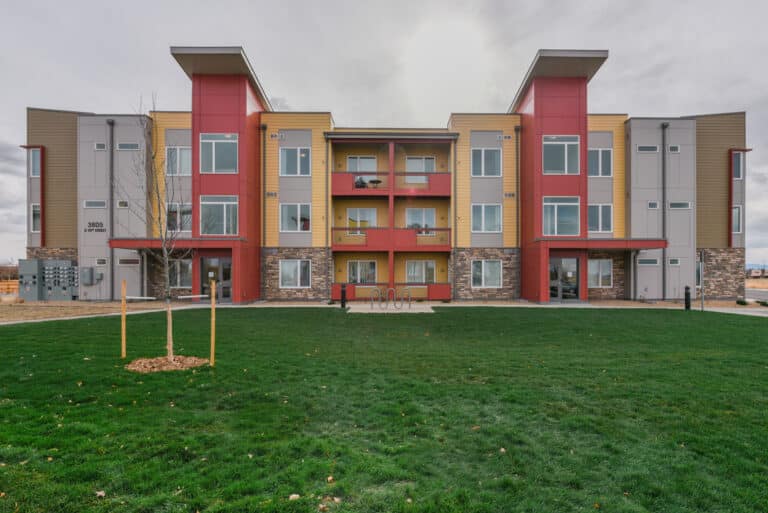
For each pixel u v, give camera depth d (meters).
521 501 3.01
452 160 21.59
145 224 19.56
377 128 22.69
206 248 19.36
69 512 2.76
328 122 21.39
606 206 21.67
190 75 19.61
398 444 3.96
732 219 21.69
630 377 6.35
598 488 3.21
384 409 4.91
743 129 21.78
